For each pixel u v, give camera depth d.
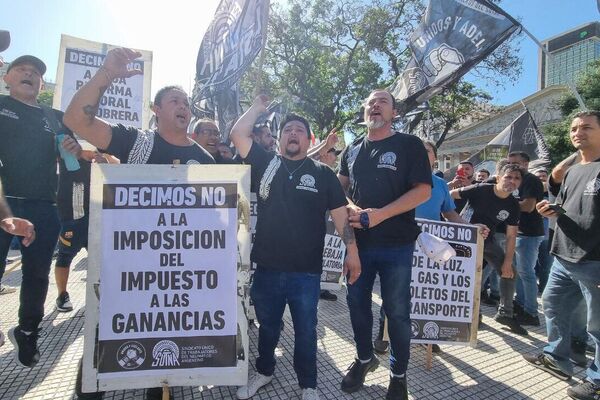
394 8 18.28
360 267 2.44
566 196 2.91
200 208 2.15
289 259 2.39
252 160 2.57
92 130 2.16
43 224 2.78
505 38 3.86
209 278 2.12
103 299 2.02
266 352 2.56
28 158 2.78
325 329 3.76
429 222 3.22
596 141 2.78
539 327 4.09
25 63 2.88
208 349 2.08
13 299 4.05
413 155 2.51
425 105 5.30
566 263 2.81
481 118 25.59
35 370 2.69
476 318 3.15
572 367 2.93
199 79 4.91
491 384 2.82
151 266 2.08
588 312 2.70
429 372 2.98
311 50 19.00
